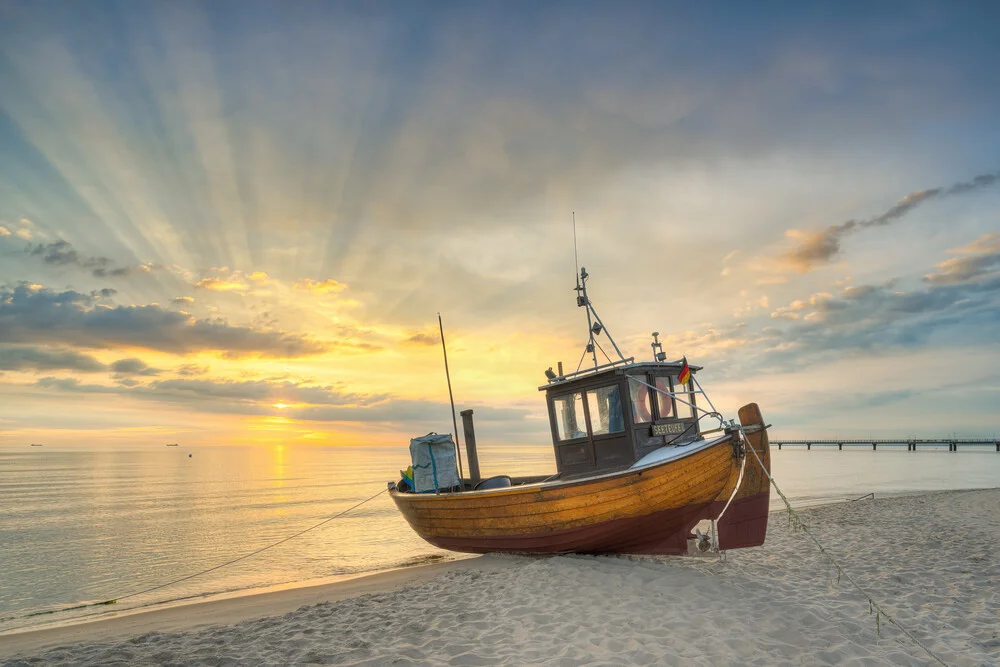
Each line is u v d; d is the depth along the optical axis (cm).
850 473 5631
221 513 3506
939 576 915
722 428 1047
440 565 1280
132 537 2525
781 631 618
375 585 1099
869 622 668
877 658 540
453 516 1215
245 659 611
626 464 1059
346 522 2922
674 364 1144
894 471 5962
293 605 977
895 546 1211
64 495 5044
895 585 865
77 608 1277
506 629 672
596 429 1112
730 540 1024
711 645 577
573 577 902
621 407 1072
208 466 12725
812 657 543
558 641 614
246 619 891
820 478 4891
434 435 1352
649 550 1066
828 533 1424
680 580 845
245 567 1728
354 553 1945
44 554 2120
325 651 627
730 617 667
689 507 984
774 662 534
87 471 10125
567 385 1152
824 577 930
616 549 1077
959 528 1442
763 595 776
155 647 677
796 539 1346
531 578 925
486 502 1135
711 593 780
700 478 958
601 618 684
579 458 1138
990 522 1559
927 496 2420
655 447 1077
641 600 748
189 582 1550
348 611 832
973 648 578
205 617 918
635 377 1084
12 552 2166
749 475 1014
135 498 4700
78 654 655
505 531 1134
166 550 2173
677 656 545
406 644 635
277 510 3669
